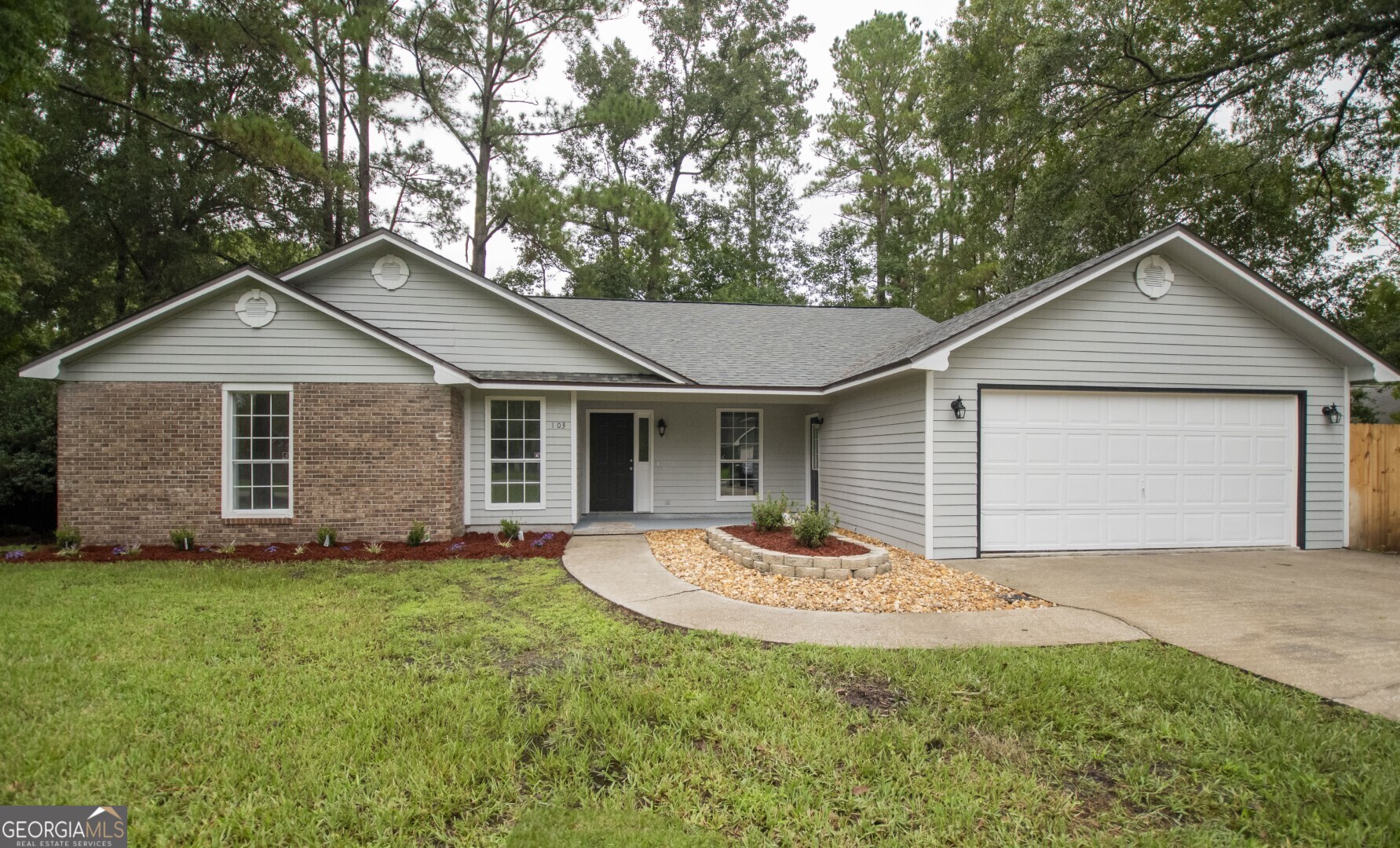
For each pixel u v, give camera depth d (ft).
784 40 96.68
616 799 9.88
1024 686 14.14
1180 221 61.16
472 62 71.87
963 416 29.73
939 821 9.35
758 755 11.24
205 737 11.66
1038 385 30.32
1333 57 45.96
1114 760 11.31
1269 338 32.40
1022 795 10.09
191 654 16.07
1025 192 63.10
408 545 31.86
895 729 12.11
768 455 47.60
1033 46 55.88
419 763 10.68
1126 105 57.88
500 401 37.42
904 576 25.30
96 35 50.88
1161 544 31.35
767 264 103.81
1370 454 33.45
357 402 32.73
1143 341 31.22
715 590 23.16
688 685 14.11
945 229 96.22
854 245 104.73
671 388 37.35
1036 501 30.37
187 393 31.68
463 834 9.13
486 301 38.09
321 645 16.71
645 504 46.37
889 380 33.68
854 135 97.30
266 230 68.13
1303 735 11.81
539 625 18.86
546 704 13.29
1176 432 31.71
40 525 39.83
